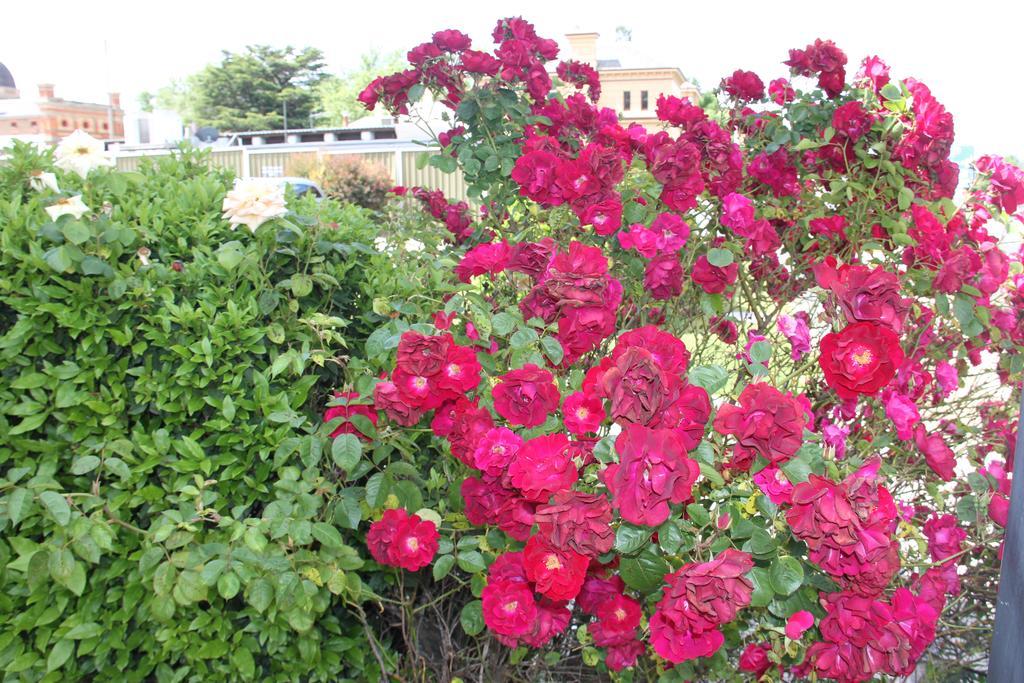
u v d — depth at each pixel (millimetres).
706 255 2105
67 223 1811
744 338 2758
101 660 1805
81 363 1863
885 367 1515
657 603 1587
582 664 2158
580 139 2674
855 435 2260
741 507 1553
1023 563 1338
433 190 3027
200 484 1689
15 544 1754
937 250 2195
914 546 2012
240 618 1844
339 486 1879
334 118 57438
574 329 1684
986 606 2281
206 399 1832
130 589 1799
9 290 1854
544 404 1593
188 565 1590
